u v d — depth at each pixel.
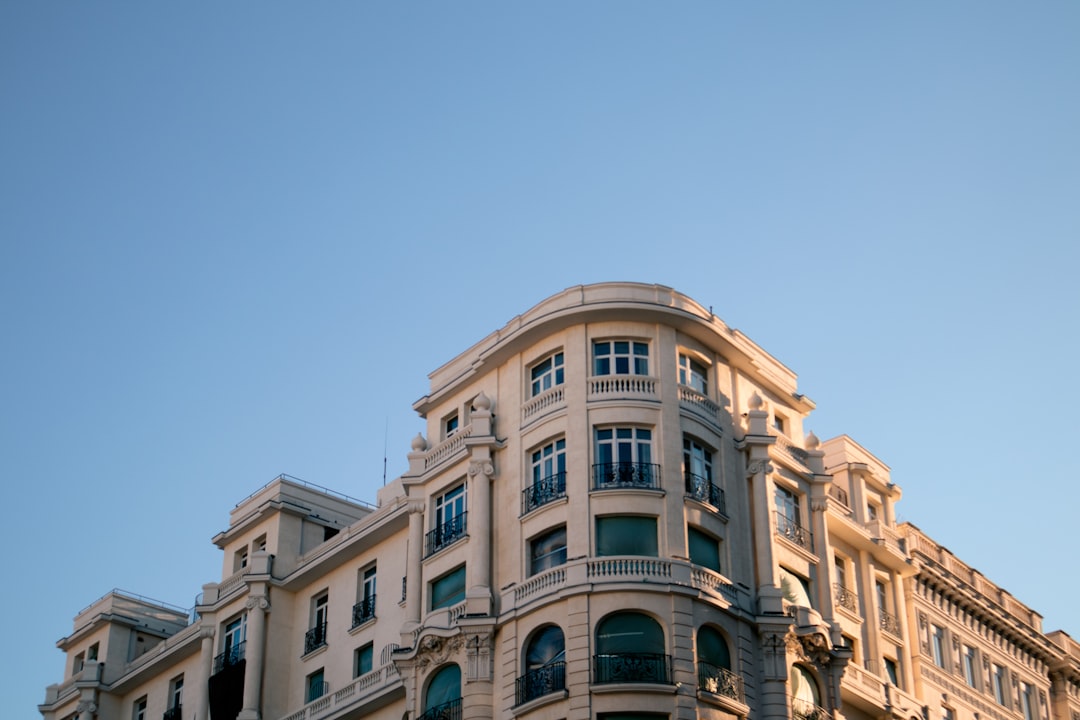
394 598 61.84
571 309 57.47
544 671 51.81
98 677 77.75
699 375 59.25
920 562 69.25
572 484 54.75
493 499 57.62
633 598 51.91
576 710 50.28
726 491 57.03
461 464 59.62
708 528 55.16
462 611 55.81
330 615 65.56
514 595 54.28
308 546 69.62
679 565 52.84
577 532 53.72
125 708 77.56
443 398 62.88
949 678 69.19
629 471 54.78
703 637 52.72
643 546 53.59
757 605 55.62
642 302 57.66
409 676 57.00
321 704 62.38
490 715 52.88
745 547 56.62
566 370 57.16
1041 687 78.12
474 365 60.91
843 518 63.81
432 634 55.78
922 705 64.56
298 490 70.94
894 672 65.56
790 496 61.22
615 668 50.75
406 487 61.19
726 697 51.69
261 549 70.12
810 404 64.50
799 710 54.72
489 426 58.62
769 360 63.16
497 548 56.53
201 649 70.75
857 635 62.91
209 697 67.12
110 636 79.50
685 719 50.09
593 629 51.59
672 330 58.16
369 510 73.31
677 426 56.03
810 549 60.62
